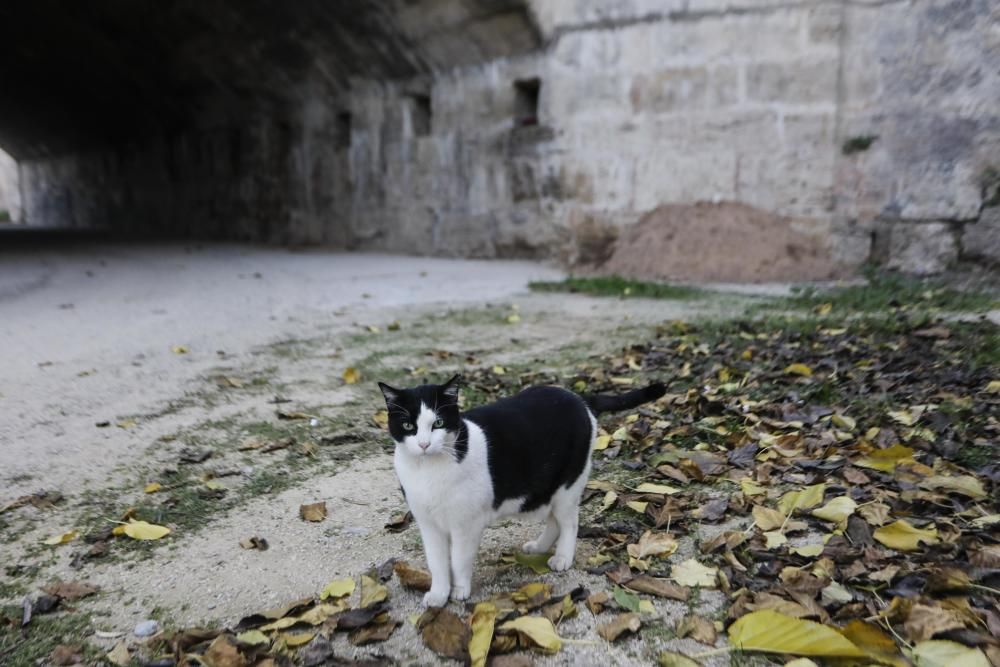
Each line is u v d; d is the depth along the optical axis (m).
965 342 2.21
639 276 4.12
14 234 9.80
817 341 2.39
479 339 2.75
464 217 5.58
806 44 3.78
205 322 3.16
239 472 1.58
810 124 3.84
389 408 1.03
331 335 2.88
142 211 10.66
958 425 1.58
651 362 2.28
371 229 6.52
